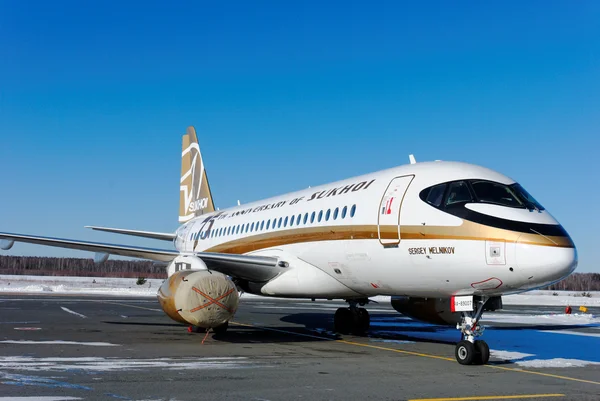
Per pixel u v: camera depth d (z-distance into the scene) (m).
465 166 11.09
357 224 12.12
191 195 26.48
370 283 12.32
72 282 64.25
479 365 9.85
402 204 11.14
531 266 9.10
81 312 20.97
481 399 6.86
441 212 10.36
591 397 7.11
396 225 11.10
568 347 13.03
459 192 10.39
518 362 10.38
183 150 27.64
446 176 10.87
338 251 12.66
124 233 22.88
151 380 7.51
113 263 116.31
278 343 12.46
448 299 12.80
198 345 11.70
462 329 10.15
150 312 21.67
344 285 13.24
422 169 11.52
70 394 6.52
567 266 9.13
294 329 16.19
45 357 9.42
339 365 9.33
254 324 17.81
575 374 9.06
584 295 67.31
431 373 8.80
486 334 16.20
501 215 9.70
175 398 6.44
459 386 7.71
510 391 7.42
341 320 15.80
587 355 11.61
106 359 9.34
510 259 9.27
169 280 12.89
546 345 13.41
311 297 14.97
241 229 17.61
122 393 6.63
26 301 27.34
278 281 14.62
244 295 45.38
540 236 9.24
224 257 14.03
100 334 13.37
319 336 14.31
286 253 14.62
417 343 13.09
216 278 12.34
